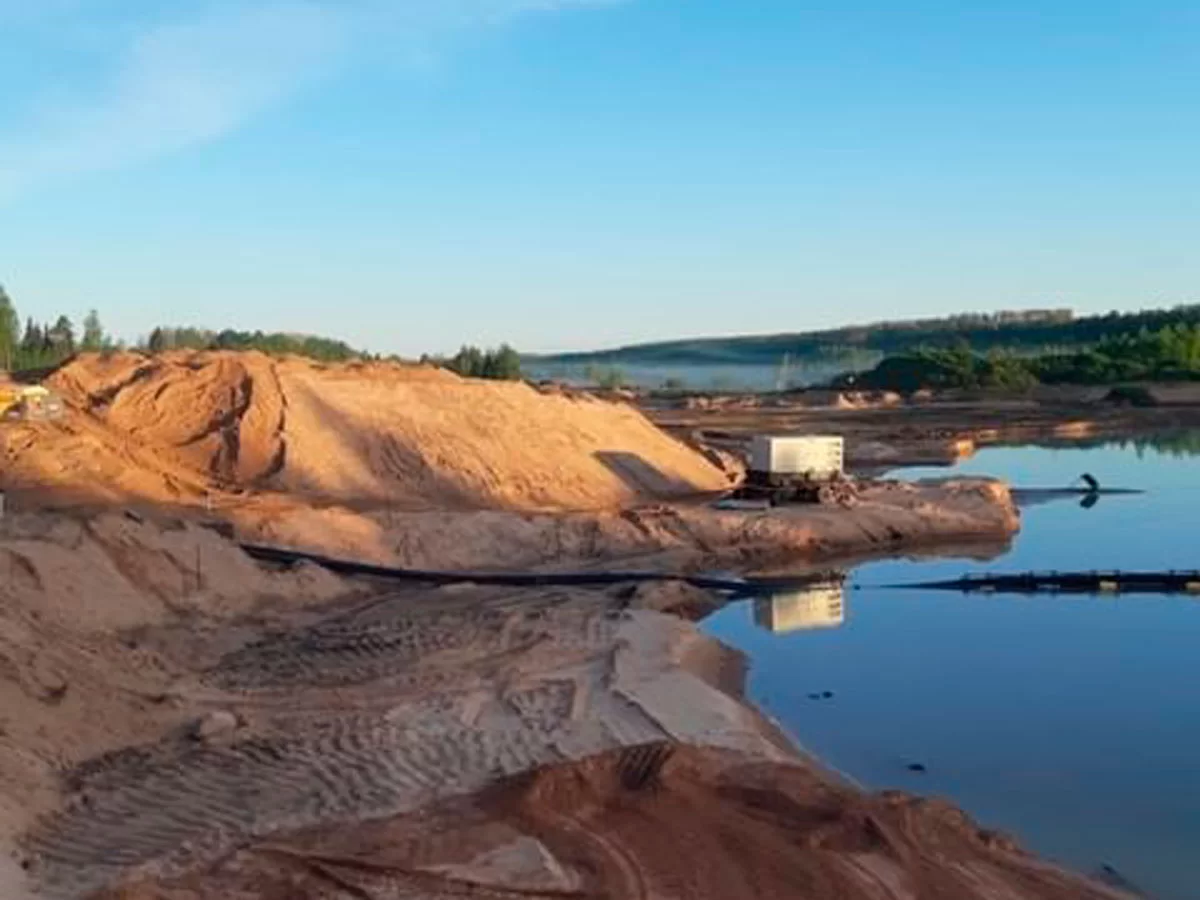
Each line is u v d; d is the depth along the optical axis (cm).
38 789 2119
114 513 4006
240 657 3189
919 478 8019
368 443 6231
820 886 1812
